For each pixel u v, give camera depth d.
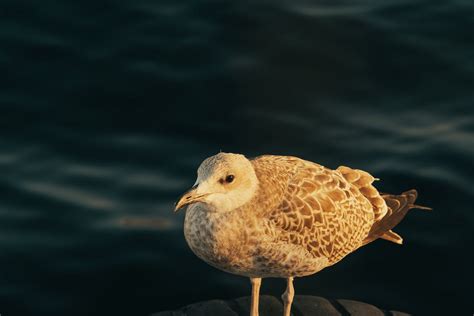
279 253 11.13
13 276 14.81
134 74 18.81
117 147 17.25
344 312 12.54
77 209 16.05
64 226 15.73
